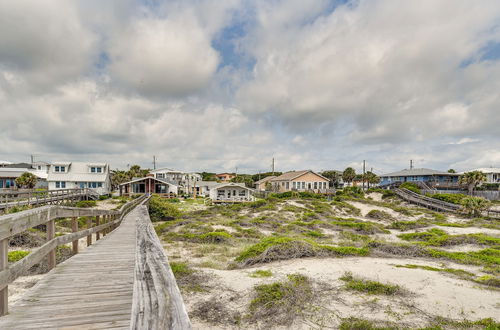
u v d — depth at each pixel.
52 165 41.88
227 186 44.81
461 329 4.54
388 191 38.88
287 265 8.47
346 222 19.95
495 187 42.72
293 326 4.73
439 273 7.57
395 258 9.66
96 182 42.47
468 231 16.97
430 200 31.97
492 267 8.54
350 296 5.91
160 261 2.88
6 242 2.88
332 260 9.10
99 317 3.09
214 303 5.58
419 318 4.93
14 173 44.16
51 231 4.43
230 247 12.45
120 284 4.22
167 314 1.75
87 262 5.51
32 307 3.32
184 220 20.56
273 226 19.31
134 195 42.25
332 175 70.31
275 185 55.66
